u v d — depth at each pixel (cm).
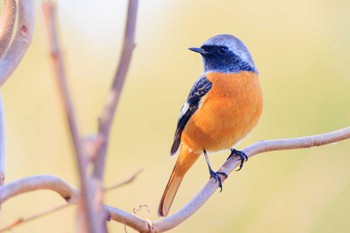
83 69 1355
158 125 1341
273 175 1183
